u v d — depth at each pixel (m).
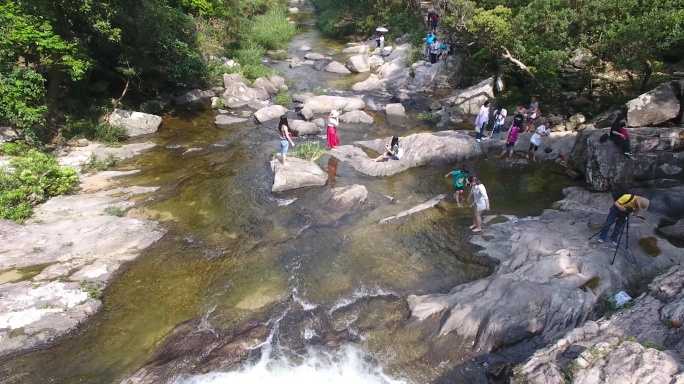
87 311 8.83
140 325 8.67
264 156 15.96
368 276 10.09
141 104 19.81
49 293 9.05
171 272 10.10
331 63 27.83
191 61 20.73
